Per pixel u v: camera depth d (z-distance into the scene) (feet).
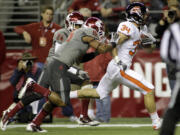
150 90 78.79
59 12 125.08
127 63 78.48
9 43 131.34
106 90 81.51
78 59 77.97
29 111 103.35
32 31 105.50
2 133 77.36
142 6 79.10
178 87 51.29
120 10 119.14
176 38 49.93
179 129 84.74
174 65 50.67
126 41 78.07
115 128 89.20
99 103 104.47
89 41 74.74
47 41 104.99
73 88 94.32
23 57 100.07
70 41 75.41
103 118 104.37
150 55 116.57
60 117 118.21
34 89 75.46
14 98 96.94
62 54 74.95
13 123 103.24
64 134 75.61
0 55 113.91
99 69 100.89
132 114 117.08
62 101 74.90
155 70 116.47
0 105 118.21
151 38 84.38
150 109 79.46
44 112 78.64
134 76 78.28
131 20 79.25
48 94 75.00
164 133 51.34
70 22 79.10
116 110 117.19
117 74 78.18
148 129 86.22
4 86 118.11
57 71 74.33
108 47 75.31
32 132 78.84
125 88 117.08
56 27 105.91
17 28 106.01
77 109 116.26
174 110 51.75
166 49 50.21
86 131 81.76
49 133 77.15
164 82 116.47
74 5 120.98
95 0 121.39
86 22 80.79
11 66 118.11
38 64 102.89
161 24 100.73
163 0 124.26
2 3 135.85
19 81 99.60
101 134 75.61
